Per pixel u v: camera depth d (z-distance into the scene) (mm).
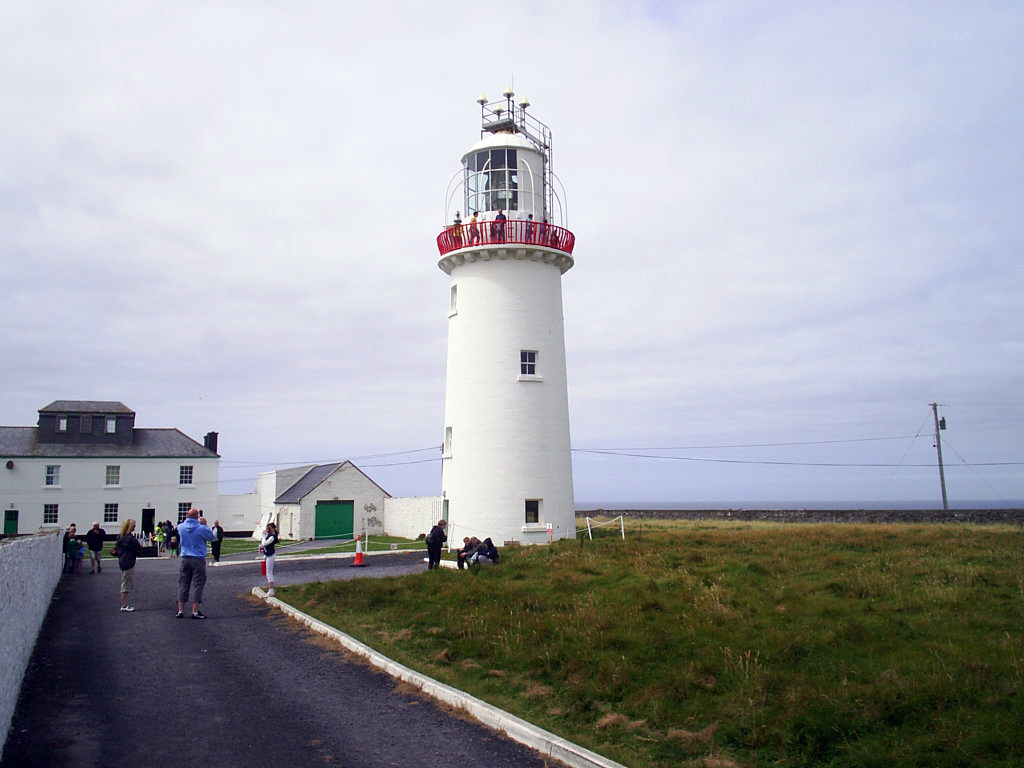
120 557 16688
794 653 10312
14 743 8523
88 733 8844
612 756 7949
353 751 8266
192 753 8219
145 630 14445
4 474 49844
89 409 53281
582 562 19078
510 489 27766
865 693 8484
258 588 18984
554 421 28875
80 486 51406
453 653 11906
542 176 30672
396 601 15914
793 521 47906
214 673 11352
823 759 7551
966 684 8453
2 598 8141
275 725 9102
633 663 10414
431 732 8844
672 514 57688
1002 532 25297
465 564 21469
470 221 29125
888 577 15062
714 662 10078
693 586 14961
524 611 13992
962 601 12602
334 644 13109
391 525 49250
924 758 7156
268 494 56656
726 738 8141
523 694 9938
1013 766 6836
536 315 29078
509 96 31562
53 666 11805
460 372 29125
